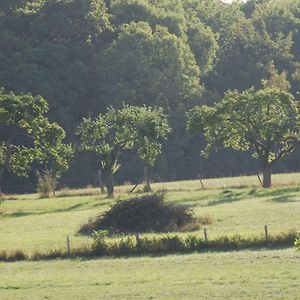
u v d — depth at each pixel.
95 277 47.00
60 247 59.16
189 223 70.50
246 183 114.06
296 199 84.50
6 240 68.44
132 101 164.50
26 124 98.44
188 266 49.56
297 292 38.62
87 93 164.75
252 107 105.00
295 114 105.50
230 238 56.91
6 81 153.50
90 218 75.94
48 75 158.88
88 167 154.88
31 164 146.75
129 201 73.25
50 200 100.12
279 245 56.03
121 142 106.00
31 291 43.22
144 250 56.66
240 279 42.97
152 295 39.97
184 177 164.62
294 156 164.62
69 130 158.38
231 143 108.00
